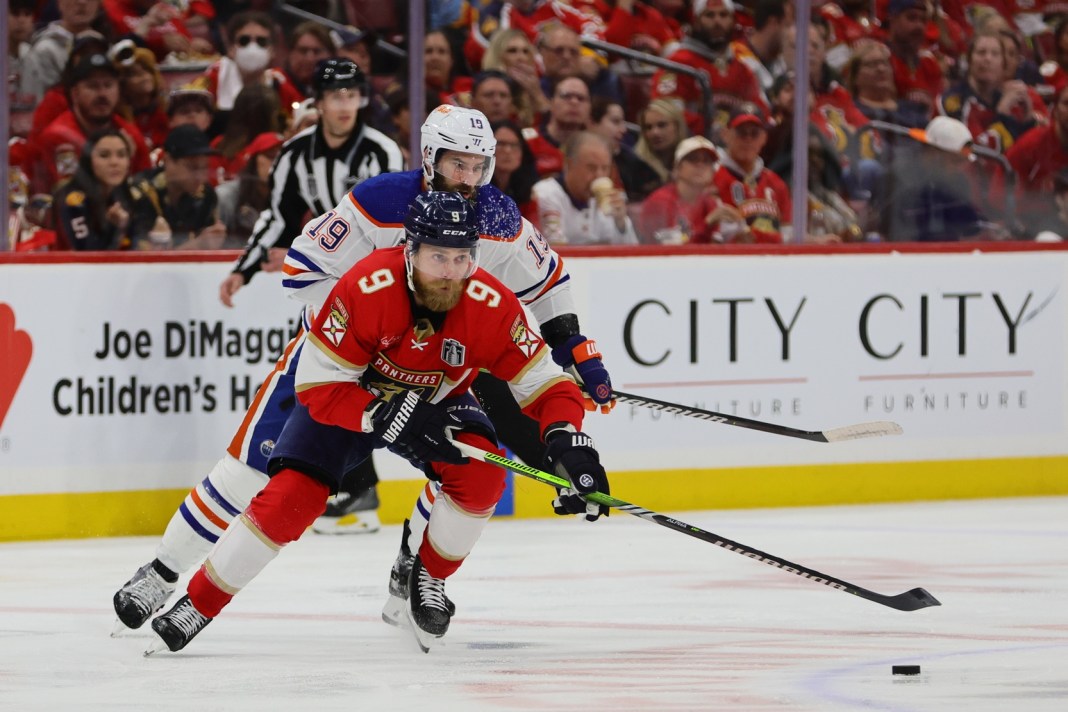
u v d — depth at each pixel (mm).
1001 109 25953
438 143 13688
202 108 22938
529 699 11977
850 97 25234
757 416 24500
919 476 25203
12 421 21578
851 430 14664
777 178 25000
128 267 22062
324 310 12734
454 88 23797
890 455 25047
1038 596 17047
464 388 13828
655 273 24000
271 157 23203
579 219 24375
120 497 22141
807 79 24766
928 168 25641
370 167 21594
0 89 21859
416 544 14789
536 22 23922
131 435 22156
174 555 14672
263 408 14578
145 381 22219
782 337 24578
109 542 21562
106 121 22516
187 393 22422
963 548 20500
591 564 19297
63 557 20188
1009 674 12906
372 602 16781
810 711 11516
